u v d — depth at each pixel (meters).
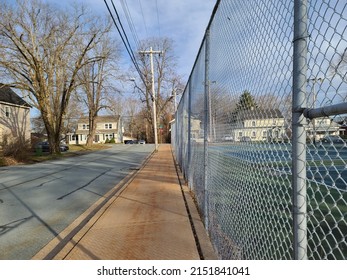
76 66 24.66
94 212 5.13
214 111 3.46
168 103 50.03
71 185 8.41
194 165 5.79
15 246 3.72
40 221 4.85
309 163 1.35
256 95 1.99
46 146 28.53
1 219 5.04
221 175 3.10
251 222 2.21
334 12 1.12
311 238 1.55
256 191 2.09
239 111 2.41
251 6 2.08
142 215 4.57
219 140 3.20
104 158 18.22
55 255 3.18
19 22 20.22
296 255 1.34
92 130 36.69
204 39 4.06
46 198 6.71
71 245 3.41
